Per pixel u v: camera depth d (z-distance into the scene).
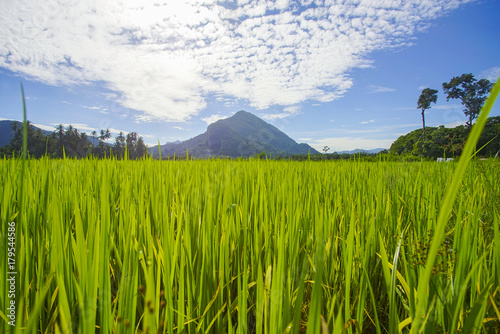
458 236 1.43
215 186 2.82
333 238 1.87
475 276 1.26
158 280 1.17
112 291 1.54
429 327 1.06
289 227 1.71
